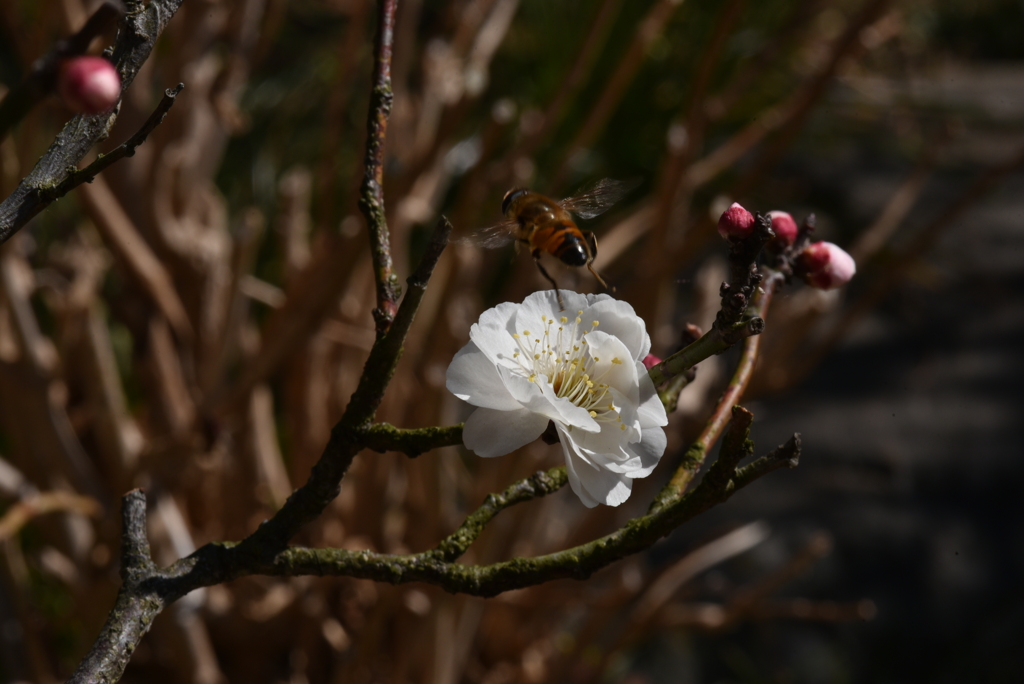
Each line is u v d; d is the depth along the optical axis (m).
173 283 0.60
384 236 0.39
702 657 0.76
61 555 0.55
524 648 0.64
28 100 0.36
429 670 0.55
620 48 0.91
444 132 0.53
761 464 0.37
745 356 0.41
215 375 0.58
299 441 0.62
